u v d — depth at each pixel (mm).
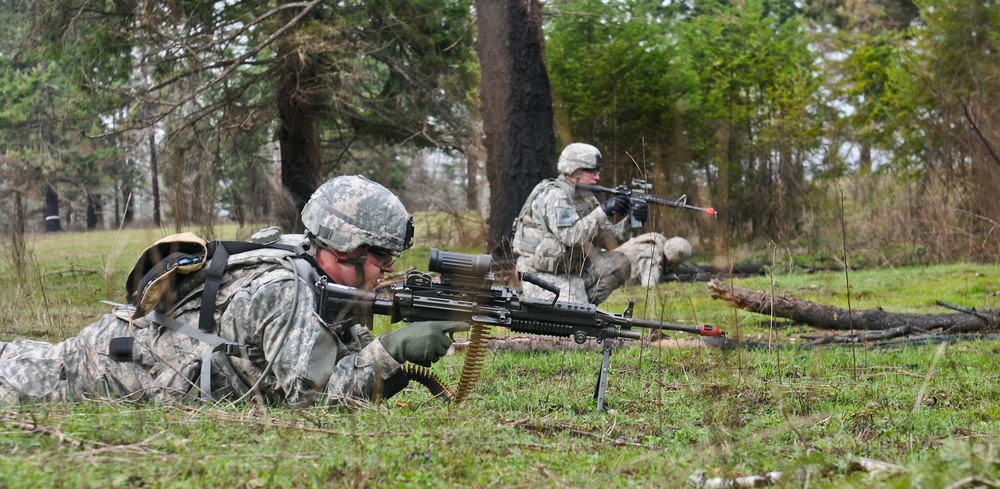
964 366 6113
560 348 6914
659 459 3502
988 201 14102
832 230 16547
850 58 18266
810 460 3230
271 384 4207
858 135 18266
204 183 14312
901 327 7777
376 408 3922
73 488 2865
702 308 9305
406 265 13625
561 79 16438
